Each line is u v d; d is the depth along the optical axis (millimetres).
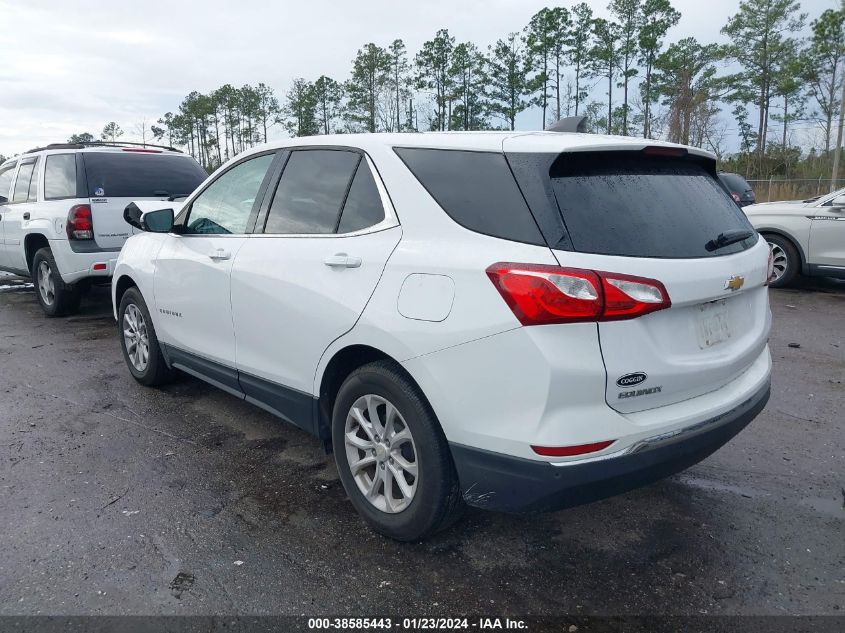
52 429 4395
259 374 3660
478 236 2598
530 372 2375
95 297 9352
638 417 2500
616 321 2377
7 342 6699
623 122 57312
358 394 3045
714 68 55094
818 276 9508
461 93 60125
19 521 3221
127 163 7613
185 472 3777
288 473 3771
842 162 37906
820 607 2617
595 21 58062
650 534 3146
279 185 3666
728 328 2895
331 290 3070
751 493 3527
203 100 76938
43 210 7531
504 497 2547
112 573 2809
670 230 2662
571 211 2482
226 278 3785
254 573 2820
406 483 2936
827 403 4816
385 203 2996
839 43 46094
